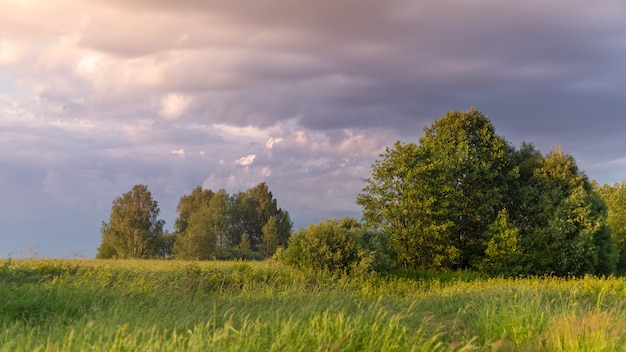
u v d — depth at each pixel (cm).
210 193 7762
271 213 7425
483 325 1002
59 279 1514
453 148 3638
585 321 908
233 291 1695
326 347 675
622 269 4647
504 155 3694
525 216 3653
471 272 3130
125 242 5966
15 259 1855
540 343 852
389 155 3189
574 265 3453
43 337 781
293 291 1574
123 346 641
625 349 798
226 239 7181
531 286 1625
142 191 6184
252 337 679
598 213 3559
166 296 1303
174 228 7519
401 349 708
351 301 1249
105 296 1230
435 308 1346
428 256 3078
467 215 3459
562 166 3741
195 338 652
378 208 3164
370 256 2289
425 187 3073
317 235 2330
